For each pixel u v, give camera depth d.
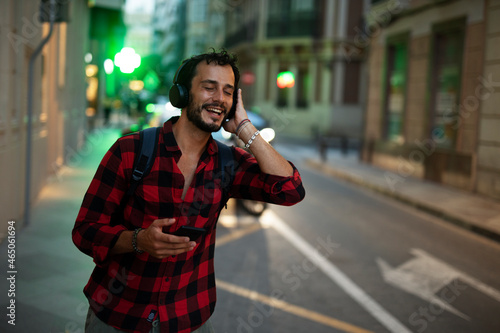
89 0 19.27
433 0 13.69
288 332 4.29
